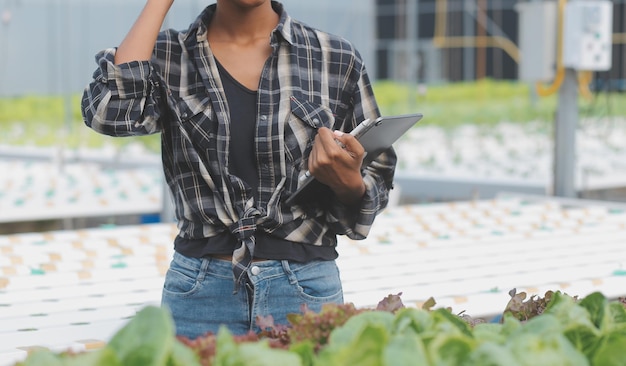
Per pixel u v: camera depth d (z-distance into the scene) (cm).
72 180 696
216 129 225
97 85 225
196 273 226
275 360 140
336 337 156
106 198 604
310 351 150
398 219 506
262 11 232
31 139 1119
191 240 228
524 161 912
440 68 1784
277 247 225
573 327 164
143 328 137
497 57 1875
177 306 229
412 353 139
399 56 1723
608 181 707
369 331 142
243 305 225
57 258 400
